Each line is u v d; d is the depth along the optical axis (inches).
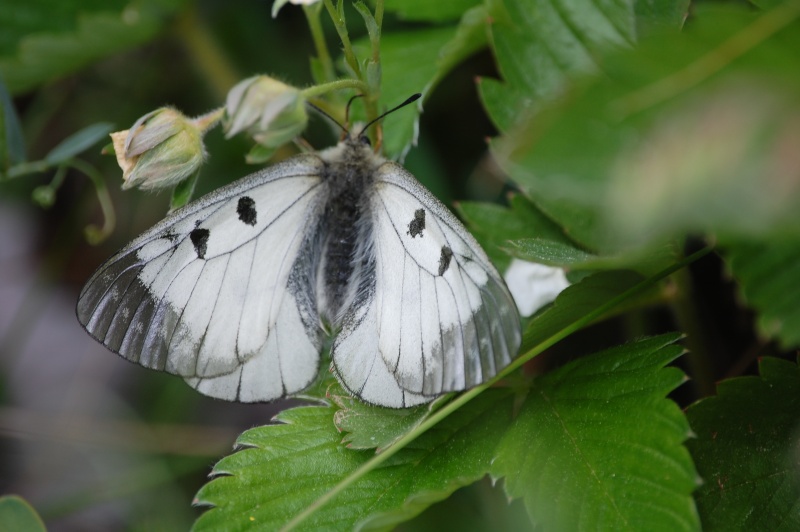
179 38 20.6
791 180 15.5
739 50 16.4
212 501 17.9
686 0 17.9
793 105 16.3
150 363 18.1
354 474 17.8
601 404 17.7
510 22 18.1
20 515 18.5
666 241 17.6
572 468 17.6
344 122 18.6
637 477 17.5
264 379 18.1
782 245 17.1
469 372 17.6
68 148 19.6
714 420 17.7
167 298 18.0
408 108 19.0
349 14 20.2
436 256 17.7
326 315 18.1
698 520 17.3
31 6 20.6
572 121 16.3
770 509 17.6
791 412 17.7
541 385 18.0
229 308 18.1
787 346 17.1
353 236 18.1
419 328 17.8
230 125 17.6
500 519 18.2
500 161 16.4
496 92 18.2
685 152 16.2
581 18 18.1
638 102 16.3
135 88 21.0
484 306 17.6
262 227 18.1
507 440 17.8
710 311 18.7
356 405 18.0
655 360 17.7
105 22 20.3
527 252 17.9
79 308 18.0
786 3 16.4
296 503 17.8
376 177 18.1
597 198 16.3
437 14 19.3
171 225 17.9
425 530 18.3
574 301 17.9
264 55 20.5
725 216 15.8
